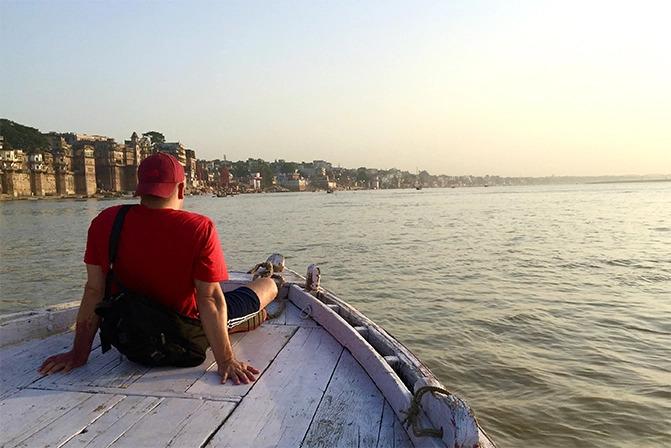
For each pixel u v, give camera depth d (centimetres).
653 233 3084
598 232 3203
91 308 331
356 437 251
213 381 317
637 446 582
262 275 557
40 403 284
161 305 320
